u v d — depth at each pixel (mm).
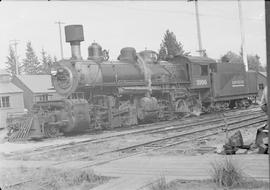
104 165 9523
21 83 36344
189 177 7516
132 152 11445
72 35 20797
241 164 7852
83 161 10438
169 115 24047
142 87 22547
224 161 7688
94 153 11734
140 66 22984
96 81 20578
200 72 26062
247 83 28547
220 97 26625
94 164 9703
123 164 9406
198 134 14906
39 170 9305
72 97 20469
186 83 25531
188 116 25016
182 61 25891
